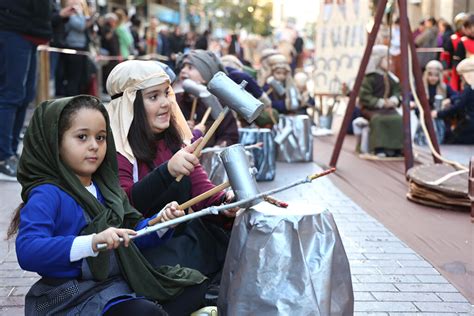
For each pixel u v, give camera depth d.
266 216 2.66
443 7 13.88
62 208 2.56
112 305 2.57
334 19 11.15
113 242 2.40
